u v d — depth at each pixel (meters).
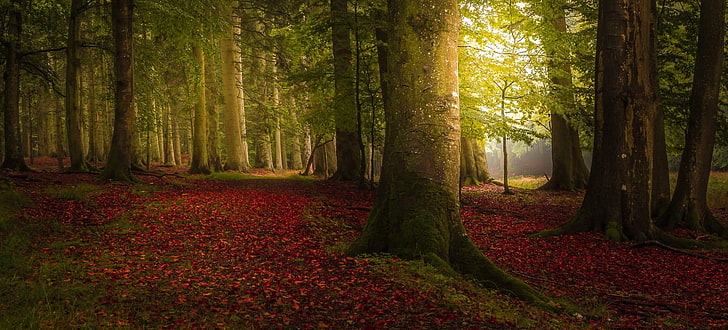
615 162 10.10
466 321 4.71
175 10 15.70
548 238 10.11
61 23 18.70
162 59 20.20
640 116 9.99
